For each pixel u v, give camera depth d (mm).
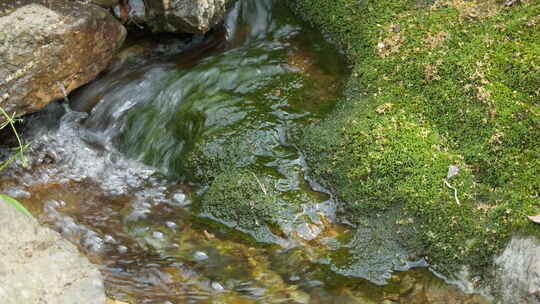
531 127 2881
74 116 3334
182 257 2895
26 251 2701
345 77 3277
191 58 3477
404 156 2928
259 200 2965
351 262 2844
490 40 3094
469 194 2834
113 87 3379
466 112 2969
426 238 2822
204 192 3070
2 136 3252
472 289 2750
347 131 3031
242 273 2844
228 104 3217
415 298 2764
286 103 3215
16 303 2604
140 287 2797
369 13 3350
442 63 3082
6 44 3041
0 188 3090
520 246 2699
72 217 3014
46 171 3172
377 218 2896
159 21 3414
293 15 3541
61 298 2658
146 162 3211
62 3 3188
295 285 2811
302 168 3053
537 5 3152
